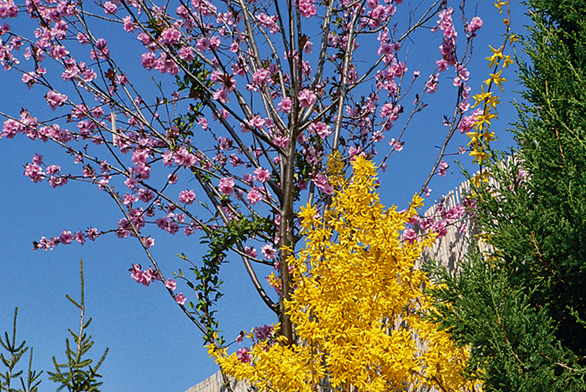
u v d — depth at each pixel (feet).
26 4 21.71
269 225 20.98
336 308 15.15
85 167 22.82
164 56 21.06
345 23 24.68
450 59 21.45
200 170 21.70
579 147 11.84
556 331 12.31
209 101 21.90
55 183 22.44
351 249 15.88
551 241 11.76
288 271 20.03
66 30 22.17
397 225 15.56
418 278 15.89
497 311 11.24
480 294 11.94
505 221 12.91
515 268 12.75
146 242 22.71
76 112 23.00
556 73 13.12
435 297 12.84
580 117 12.28
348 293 15.23
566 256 11.83
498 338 11.19
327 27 24.12
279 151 21.30
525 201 12.58
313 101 20.95
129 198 22.74
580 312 12.21
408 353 14.74
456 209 20.40
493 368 11.09
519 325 11.10
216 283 20.74
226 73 19.35
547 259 11.96
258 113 21.29
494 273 12.72
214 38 21.35
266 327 20.54
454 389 15.12
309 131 23.58
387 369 15.30
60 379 11.93
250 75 22.13
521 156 13.24
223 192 21.49
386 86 24.13
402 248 16.14
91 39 22.20
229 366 15.72
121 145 22.67
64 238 23.11
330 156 18.63
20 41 21.97
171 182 22.06
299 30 19.99
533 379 10.48
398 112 23.73
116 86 22.25
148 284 21.74
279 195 21.95
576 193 11.71
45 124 22.13
